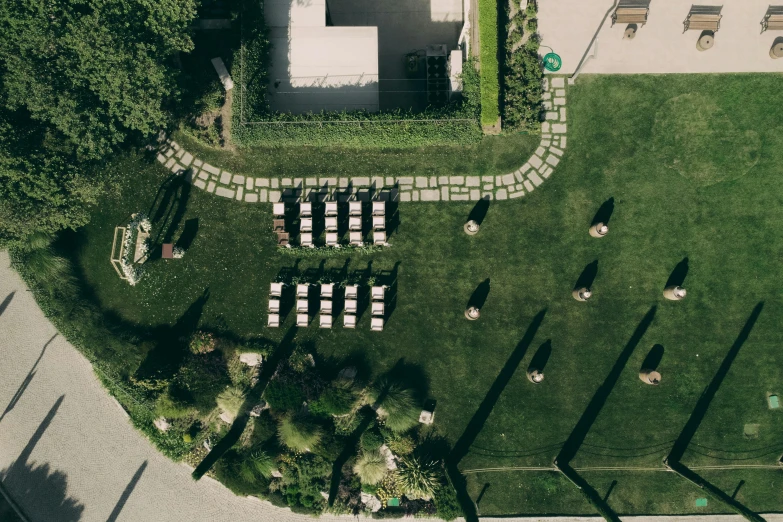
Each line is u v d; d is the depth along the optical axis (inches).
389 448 848.9
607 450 862.5
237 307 869.8
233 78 840.3
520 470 861.2
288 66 870.4
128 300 870.4
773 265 874.1
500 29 877.2
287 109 872.9
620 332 869.2
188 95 853.8
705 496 866.1
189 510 869.8
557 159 880.3
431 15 955.3
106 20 672.4
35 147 706.8
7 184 694.5
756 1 898.7
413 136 844.0
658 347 868.0
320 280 869.2
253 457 826.2
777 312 871.7
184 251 873.5
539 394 863.1
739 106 884.0
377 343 866.1
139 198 878.4
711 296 872.3
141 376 837.2
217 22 871.7
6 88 668.7
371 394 847.7
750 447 865.5
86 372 885.8
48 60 674.2
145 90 720.3
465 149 877.8
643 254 872.9
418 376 863.7
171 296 871.7
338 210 879.1
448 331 866.8
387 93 933.8
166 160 879.1
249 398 853.8
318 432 832.9
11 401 884.6
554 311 869.2
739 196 877.8
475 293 870.4
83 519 868.6
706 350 869.8
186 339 866.1
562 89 887.7
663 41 894.4
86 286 870.4
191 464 866.1
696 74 888.3
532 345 866.8
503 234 875.4
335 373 860.6
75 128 698.8
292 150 877.2
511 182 879.1
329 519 853.8
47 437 879.1
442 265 872.9
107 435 877.8
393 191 879.7
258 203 879.1
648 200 877.2
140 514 869.8
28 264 859.4
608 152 880.9
